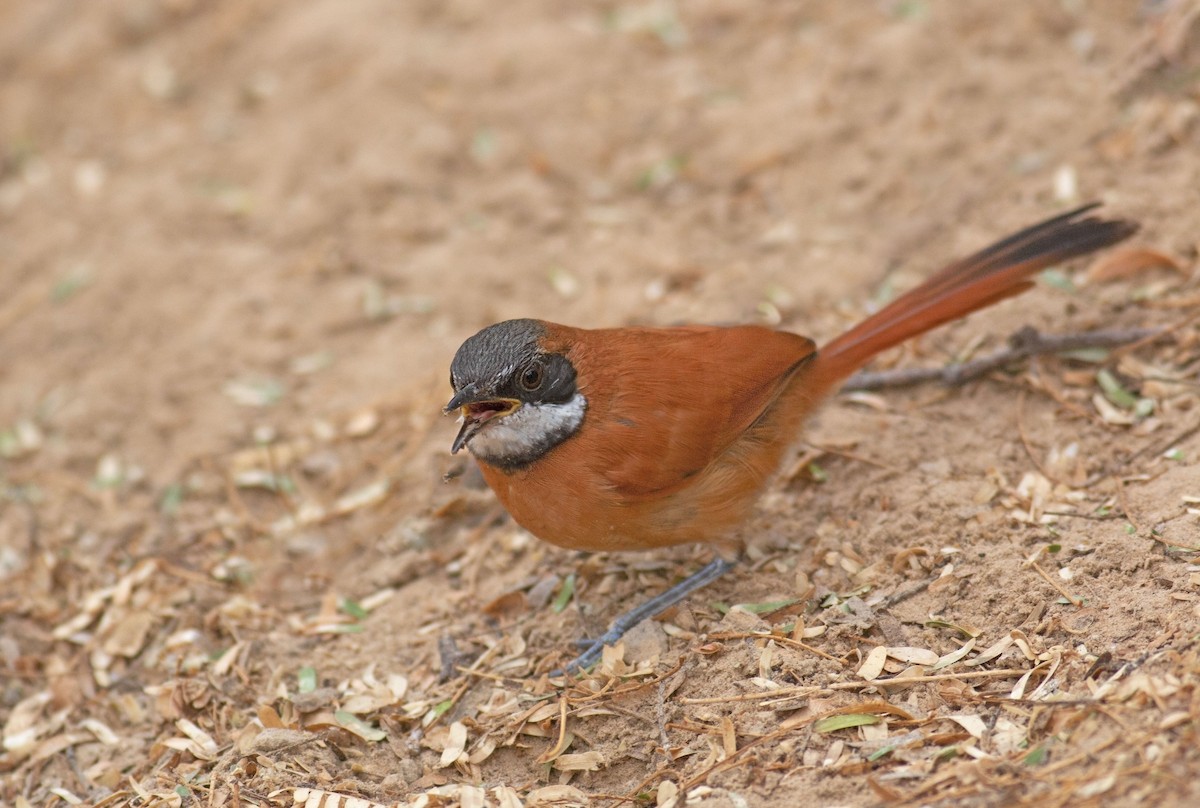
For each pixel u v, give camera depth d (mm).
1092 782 6660
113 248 15266
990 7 14727
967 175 13133
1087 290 11125
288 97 16875
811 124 14391
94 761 9367
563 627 9562
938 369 10805
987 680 7891
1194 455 9242
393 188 15125
